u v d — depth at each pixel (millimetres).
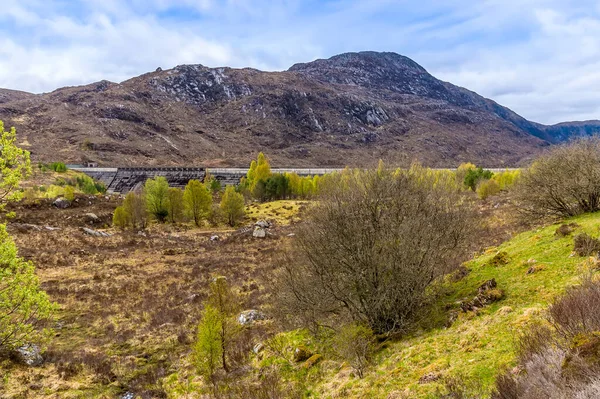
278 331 17656
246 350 16625
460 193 17625
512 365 7828
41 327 20688
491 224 29531
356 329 12445
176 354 17734
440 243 14055
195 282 30797
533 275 13102
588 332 6406
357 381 10859
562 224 17891
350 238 13820
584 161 19578
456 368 8930
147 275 33375
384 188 14500
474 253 20531
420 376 9344
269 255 40344
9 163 10984
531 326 8781
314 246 14219
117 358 17406
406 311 13445
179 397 13625
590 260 11867
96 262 37719
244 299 24328
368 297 13680
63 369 15672
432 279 13844
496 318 10750
